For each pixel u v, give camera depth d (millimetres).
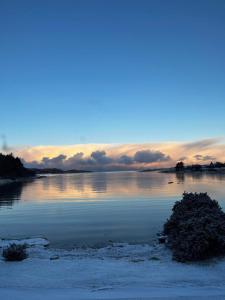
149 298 10109
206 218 15992
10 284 11953
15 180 165500
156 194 62750
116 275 12969
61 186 107375
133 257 16578
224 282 12008
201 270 13609
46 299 10062
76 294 10633
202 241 14859
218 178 142125
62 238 23688
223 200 48000
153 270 13633
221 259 14906
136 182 117625
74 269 13883
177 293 10648
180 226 17422
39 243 21750
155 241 21781
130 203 47781
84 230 26781
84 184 117000
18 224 30719
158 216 33750
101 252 18438
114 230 26438
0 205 48938
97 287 11531
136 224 29078
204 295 10375
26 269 13930
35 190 87938
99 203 49500
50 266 14398
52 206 46875
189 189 75125
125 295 10484
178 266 14227
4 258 16000
